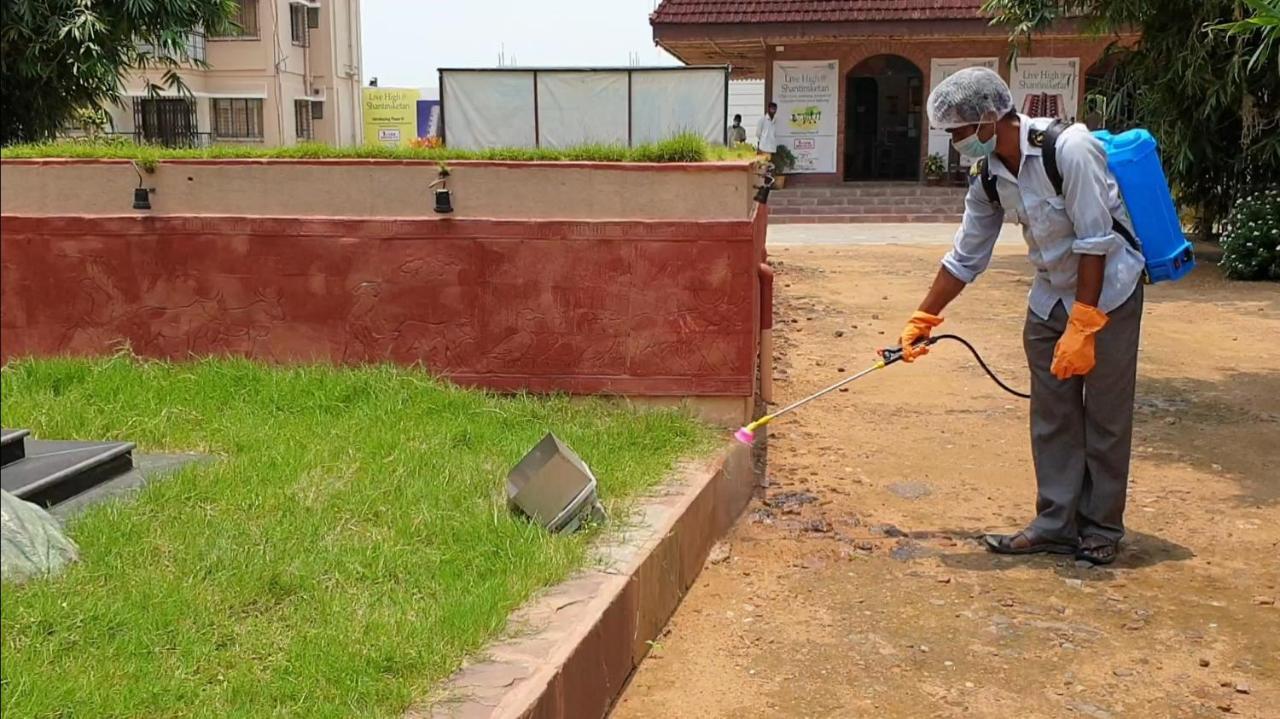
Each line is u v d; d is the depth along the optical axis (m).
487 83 15.30
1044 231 4.80
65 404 5.23
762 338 6.61
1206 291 13.12
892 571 4.87
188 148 6.50
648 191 5.62
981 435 6.98
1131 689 3.83
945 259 5.24
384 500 4.27
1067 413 4.95
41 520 3.61
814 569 4.88
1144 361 9.05
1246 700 3.76
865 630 4.29
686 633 4.27
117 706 2.79
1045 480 5.04
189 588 3.40
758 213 6.79
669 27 23.34
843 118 25.56
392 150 6.18
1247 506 5.65
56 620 3.13
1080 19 18.36
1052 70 24.86
